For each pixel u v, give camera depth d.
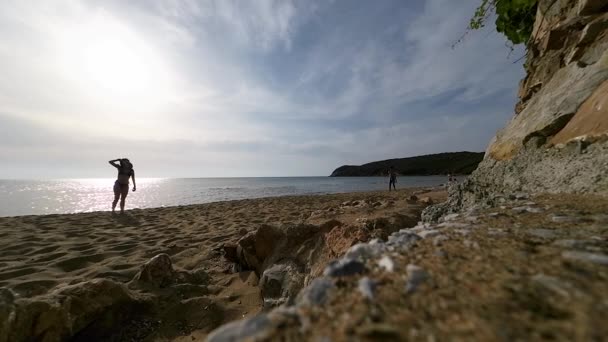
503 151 3.86
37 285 3.10
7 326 1.90
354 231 3.17
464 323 0.78
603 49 3.03
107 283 2.53
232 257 4.38
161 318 2.62
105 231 6.49
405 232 1.75
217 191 31.83
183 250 4.90
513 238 1.37
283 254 3.61
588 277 0.92
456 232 1.58
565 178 2.36
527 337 0.70
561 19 3.98
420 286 0.99
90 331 2.29
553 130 2.99
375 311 0.88
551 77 3.93
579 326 0.72
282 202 13.20
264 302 2.88
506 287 0.92
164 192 30.45
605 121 2.28
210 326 2.56
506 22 4.99
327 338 0.78
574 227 1.44
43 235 5.89
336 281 1.11
